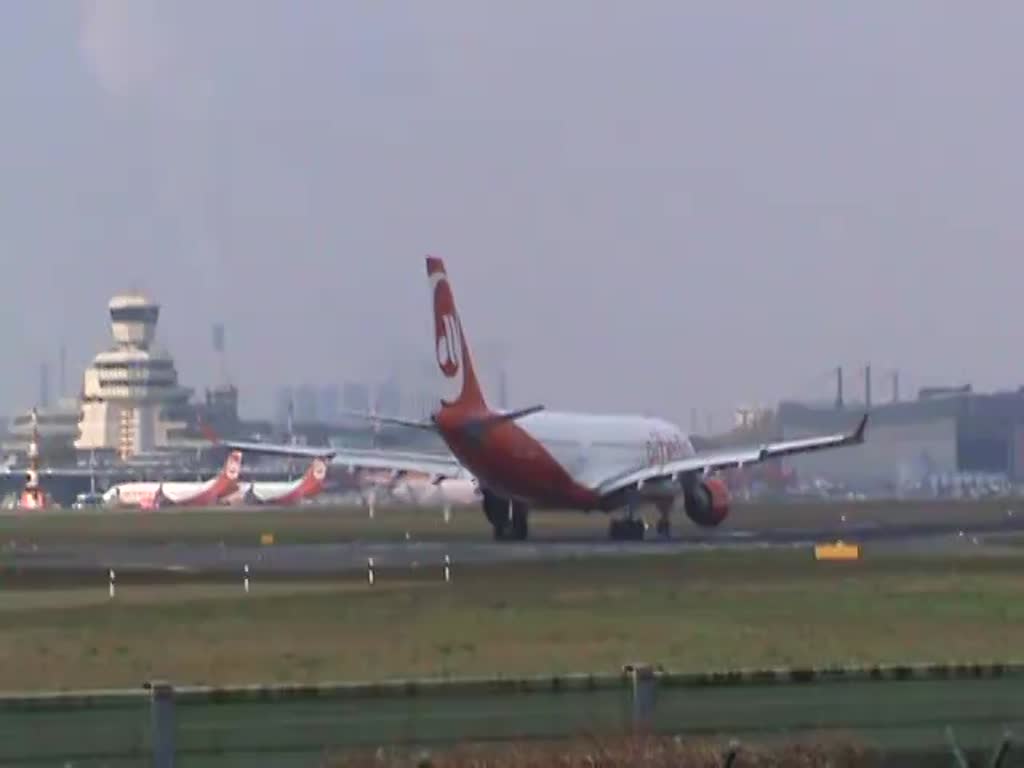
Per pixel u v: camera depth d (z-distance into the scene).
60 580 176.62
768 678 65.62
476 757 61.06
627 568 186.88
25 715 61.19
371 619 134.88
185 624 132.38
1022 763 66.12
